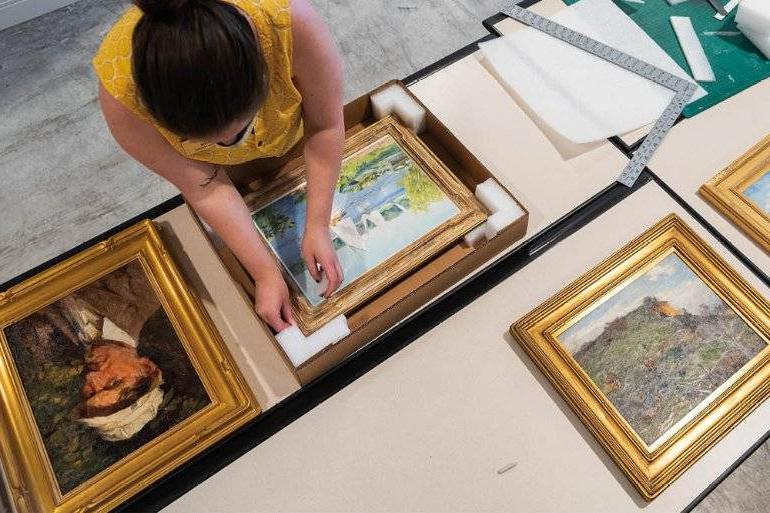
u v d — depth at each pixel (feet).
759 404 3.13
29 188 6.15
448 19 6.91
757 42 4.27
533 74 4.28
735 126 4.02
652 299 3.39
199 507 3.07
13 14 6.93
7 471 3.09
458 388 3.28
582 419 3.10
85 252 3.59
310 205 3.42
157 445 3.12
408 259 3.49
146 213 3.94
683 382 3.17
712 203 3.73
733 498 4.40
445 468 3.09
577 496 2.99
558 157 3.98
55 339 3.40
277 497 3.08
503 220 3.52
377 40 6.82
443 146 3.99
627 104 4.13
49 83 6.70
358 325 3.43
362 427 3.22
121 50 2.38
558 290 3.53
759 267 3.53
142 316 3.45
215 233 3.65
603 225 3.73
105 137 6.38
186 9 1.89
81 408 3.22
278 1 2.47
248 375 3.38
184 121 2.02
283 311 3.35
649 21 4.49
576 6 4.53
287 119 3.07
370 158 3.84
